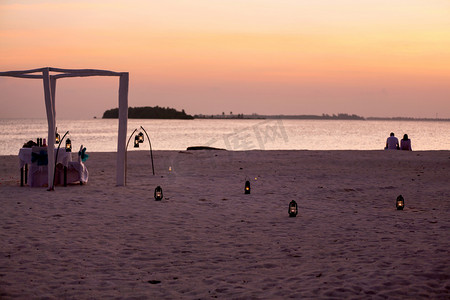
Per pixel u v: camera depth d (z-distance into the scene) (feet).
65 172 42.29
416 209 32.14
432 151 84.64
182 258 20.25
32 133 262.67
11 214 29.07
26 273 17.94
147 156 74.79
